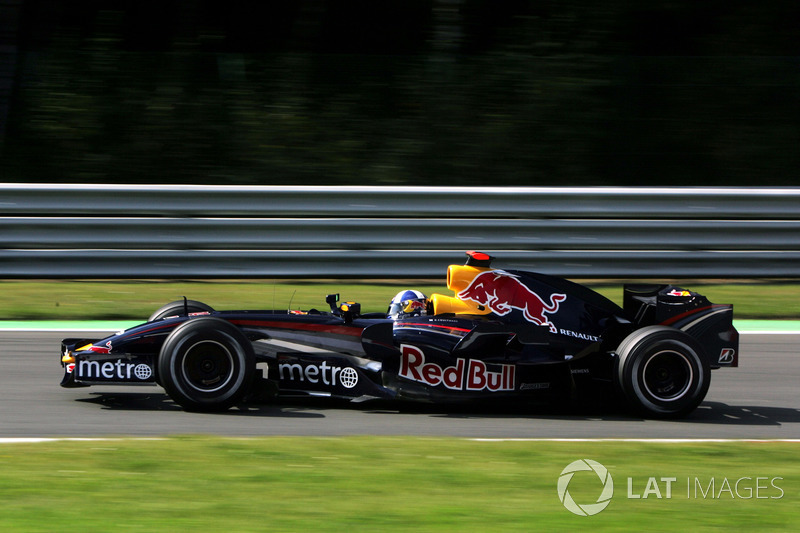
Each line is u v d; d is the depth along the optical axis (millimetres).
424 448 19062
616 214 41000
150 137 52438
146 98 53844
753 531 14859
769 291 41062
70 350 22719
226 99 54219
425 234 39969
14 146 51812
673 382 23219
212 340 21406
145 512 14805
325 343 23141
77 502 15188
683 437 21562
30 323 33594
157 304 36500
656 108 56656
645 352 22859
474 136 53281
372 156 51938
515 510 15500
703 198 41344
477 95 55219
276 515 14852
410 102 54625
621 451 19422
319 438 19547
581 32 60656
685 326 24406
